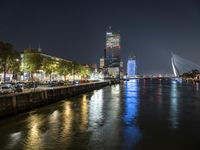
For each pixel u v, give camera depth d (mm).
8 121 47125
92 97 102562
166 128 43344
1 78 144375
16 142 33656
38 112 58719
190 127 44312
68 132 39188
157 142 34719
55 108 66312
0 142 33625
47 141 34219
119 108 68125
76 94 111688
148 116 55531
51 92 78500
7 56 101188
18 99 55719
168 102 85438
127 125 45438
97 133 39000
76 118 51406
